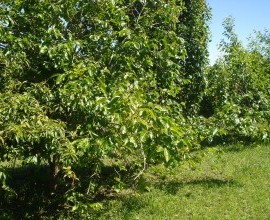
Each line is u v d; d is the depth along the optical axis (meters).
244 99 10.91
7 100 4.82
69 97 5.09
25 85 5.95
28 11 5.98
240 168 8.99
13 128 4.47
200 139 7.52
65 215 6.48
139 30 6.52
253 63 11.94
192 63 10.95
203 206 6.69
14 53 5.48
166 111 4.58
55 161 6.81
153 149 3.83
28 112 4.84
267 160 9.73
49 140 4.85
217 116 8.04
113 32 6.10
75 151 5.05
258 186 7.63
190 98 11.02
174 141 3.72
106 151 5.11
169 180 8.29
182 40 6.73
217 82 11.88
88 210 6.46
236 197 7.04
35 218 6.48
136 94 3.90
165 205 6.71
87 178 7.44
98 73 5.73
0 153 5.20
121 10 6.12
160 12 6.71
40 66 6.11
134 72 5.87
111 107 3.62
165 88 6.95
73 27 6.43
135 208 6.59
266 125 8.26
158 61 6.69
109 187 7.66
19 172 8.91
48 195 7.30
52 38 5.91
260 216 6.20
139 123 3.50
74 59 5.86
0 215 6.33
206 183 7.90
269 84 11.54
